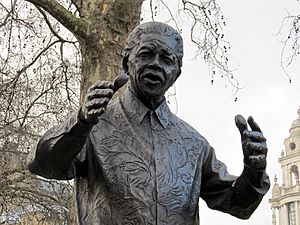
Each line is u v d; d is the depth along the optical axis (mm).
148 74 2902
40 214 12930
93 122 2697
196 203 2990
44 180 12359
